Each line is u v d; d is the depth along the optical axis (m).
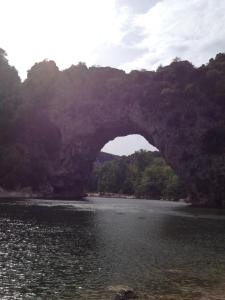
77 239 42.50
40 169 155.62
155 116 140.88
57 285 24.20
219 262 32.69
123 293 22.09
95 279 25.84
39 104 164.00
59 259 31.78
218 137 129.50
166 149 138.75
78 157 161.12
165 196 199.12
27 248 36.16
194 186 132.62
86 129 157.00
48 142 162.75
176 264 31.28
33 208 82.69
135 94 146.50
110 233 48.31
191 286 24.75
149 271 28.55
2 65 164.38
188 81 139.25
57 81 164.00
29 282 24.73
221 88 133.75
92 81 157.38
